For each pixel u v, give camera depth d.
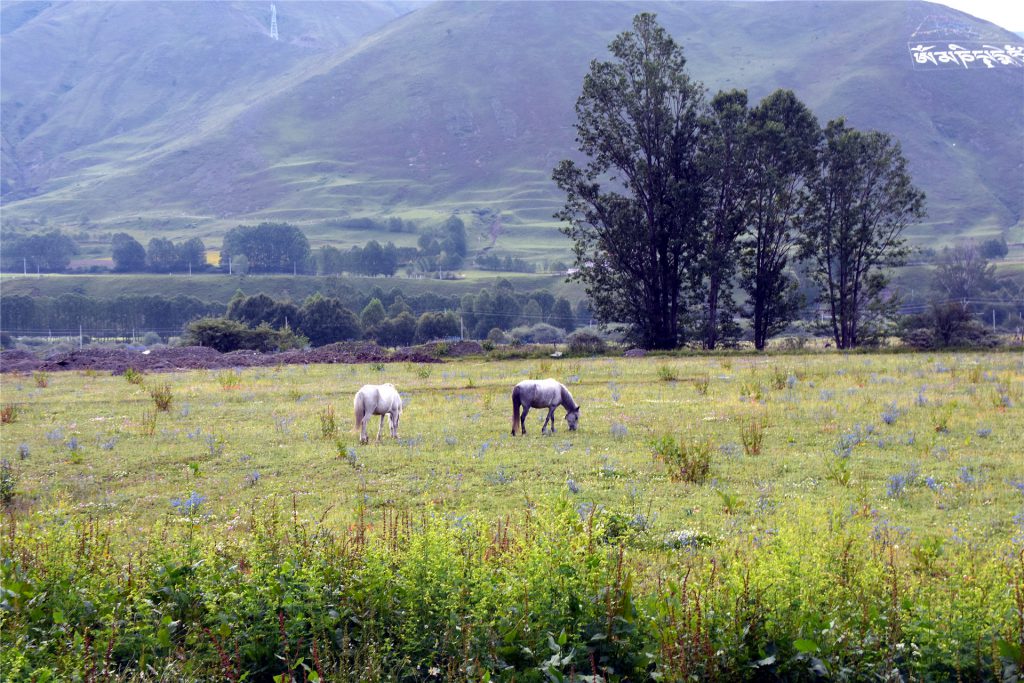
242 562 8.90
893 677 6.93
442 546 8.19
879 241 65.38
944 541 11.00
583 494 14.95
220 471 18.28
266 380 39.88
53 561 8.92
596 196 61.88
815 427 21.98
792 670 7.15
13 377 43.84
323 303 110.06
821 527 8.74
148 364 49.72
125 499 15.67
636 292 63.47
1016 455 17.84
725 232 62.00
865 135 63.06
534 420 24.84
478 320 139.00
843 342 65.81
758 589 7.56
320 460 19.06
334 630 7.61
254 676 7.48
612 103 60.09
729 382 34.25
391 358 53.53
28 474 18.41
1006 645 6.84
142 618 7.95
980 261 149.62
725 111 61.19
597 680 6.79
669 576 9.33
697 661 6.99
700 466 16.27
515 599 7.53
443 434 22.44
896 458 17.80
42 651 7.19
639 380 36.44
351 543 9.34
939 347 54.97
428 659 7.29
